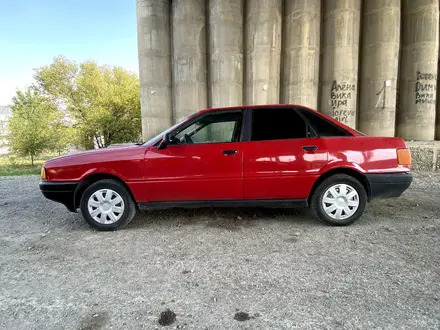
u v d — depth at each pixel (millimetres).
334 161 3699
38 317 2105
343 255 2986
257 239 3473
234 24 10648
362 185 3814
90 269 2828
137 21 11617
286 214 4438
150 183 3799
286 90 10531
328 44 10070
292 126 3859
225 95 10836
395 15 9516
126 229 3941
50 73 30797
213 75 11078
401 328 1886
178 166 3785
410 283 2426
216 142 3871
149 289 2441
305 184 3762
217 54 10812
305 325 1940
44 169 3934
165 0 11484
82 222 4363
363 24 10117
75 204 3957
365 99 10203
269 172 3756
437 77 10156
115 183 3842
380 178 3699
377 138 3826
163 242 3457
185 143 3877
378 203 4934
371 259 2879
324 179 3801
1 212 5086
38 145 24953
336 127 3863
